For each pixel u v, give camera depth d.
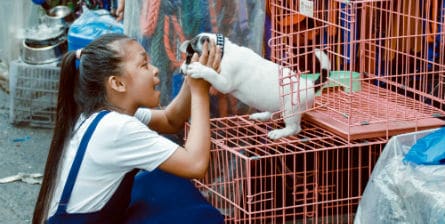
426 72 2.93
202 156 2.24
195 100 2.39
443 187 2.29
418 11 3.01
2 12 4.55
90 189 2.21
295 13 2.79
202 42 2.56
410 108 2.88
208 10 2.93
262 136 2.80
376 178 2.51
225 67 2.61
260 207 2.88
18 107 4.34
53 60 4.30
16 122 4.37
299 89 2.71
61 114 2.30
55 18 4.41
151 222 2.28
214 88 2.76
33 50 4.30
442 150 2.38
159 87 2.98
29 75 4.29
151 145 2.20
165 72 2.96
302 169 2.99
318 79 2.89
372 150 3.02
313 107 2.86
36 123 4.36
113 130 2.17
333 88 2.96
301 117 2.82
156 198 2.34
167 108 2.56
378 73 3.02
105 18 3.81
